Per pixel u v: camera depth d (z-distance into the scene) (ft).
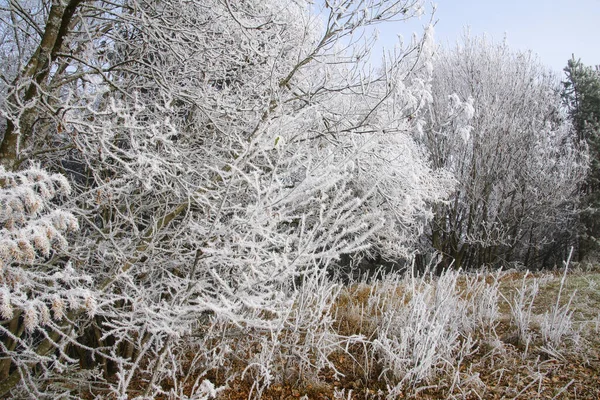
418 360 12.84
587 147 48.32
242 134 15.85
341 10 13.32
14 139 11.23
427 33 13.00
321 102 16.88
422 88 13.25
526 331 15.83
